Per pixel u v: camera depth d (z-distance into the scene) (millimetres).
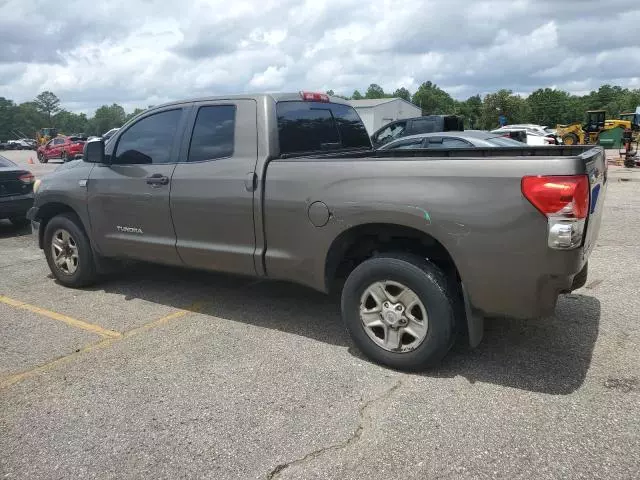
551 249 3027
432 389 3393
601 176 3701
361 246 4043
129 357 3990
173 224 4648
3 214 8852
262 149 4125
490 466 2643
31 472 2707
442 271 3498
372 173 3545
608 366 3637
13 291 5695
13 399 3416
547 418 3029
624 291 5195
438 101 117938
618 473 2562
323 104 4910
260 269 4195
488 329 4316
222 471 2676
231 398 3355
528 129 31641
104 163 5160
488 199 3154
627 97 102312
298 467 2688
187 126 4586
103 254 5355
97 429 3062
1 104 139625
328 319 4668
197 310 4965
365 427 3000
